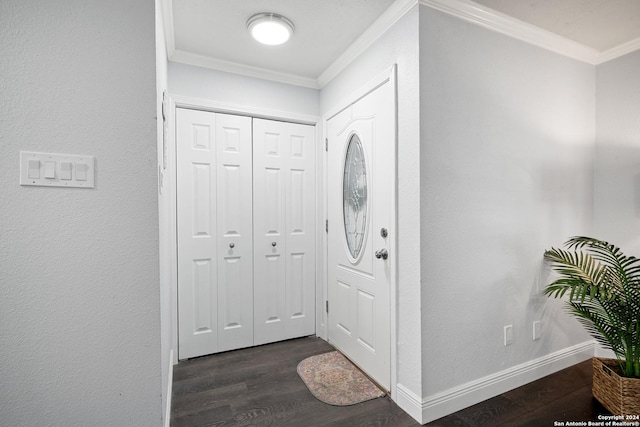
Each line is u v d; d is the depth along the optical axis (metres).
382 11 1.78
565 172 2.14
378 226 1.95
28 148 0.95
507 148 1.89
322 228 2.71
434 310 1.64
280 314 2.63
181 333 2.28
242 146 2.47
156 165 1.11
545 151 2.04
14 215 0.94
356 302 2.20
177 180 2.26
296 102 2.64
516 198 1.92
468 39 1.73
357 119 2.17
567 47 2.08
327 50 2.21
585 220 2.25
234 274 2.45
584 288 1.55
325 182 2.65
